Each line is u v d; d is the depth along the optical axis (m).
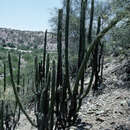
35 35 83.56
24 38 81.81
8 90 4.50
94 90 7.45
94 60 5.39
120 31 6.75
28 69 11.20
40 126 4.01
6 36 84.19
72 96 4.24
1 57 27.20
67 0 4.09
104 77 8.30
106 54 10.22
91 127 5.05
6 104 4.86
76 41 12.12
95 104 6.38
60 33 4.19
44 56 4.57
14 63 21.70
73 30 12.16
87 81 8.42
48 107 3.99
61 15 4.21
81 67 4.00
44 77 4.52
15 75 12.38
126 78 7.61
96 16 11.90
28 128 6.14
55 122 4.52
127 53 7.48
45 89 3.94
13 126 5.11
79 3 12.85
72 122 4.44
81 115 5.73
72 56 11.04
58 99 4.28
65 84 4.20
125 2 6.12
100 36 3.75
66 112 4.34
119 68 8.51
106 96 6.81
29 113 7.30
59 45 4.20
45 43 4.57
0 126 4.50
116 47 7.56
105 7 11.07
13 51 38.56
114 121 5.12
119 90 6.98
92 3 4.42
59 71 4.24
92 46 3.83
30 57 26.17
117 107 5.83
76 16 12.46
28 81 9.05
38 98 4.34
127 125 4.88
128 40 6.98
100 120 5.29
